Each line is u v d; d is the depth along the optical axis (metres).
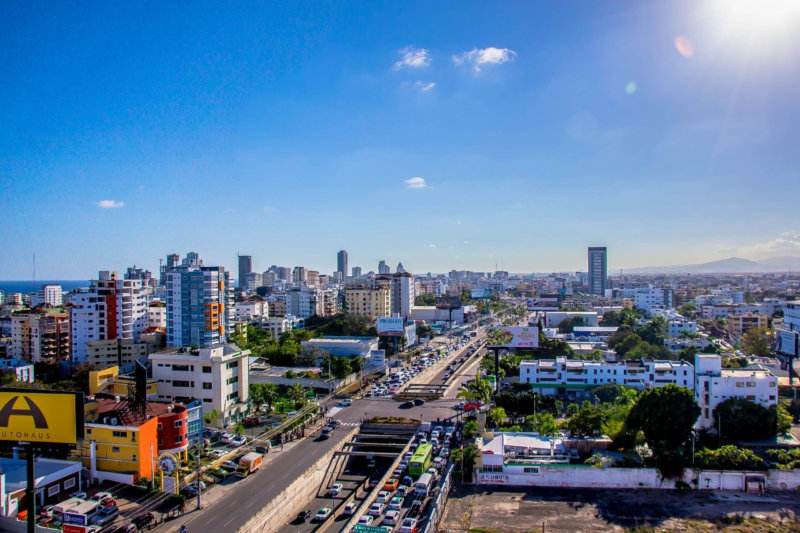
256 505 92.56
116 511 88.12
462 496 102.12
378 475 122.25
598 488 104.62
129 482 98.62
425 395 174.50
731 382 125.56
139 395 105.25
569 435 124.94
